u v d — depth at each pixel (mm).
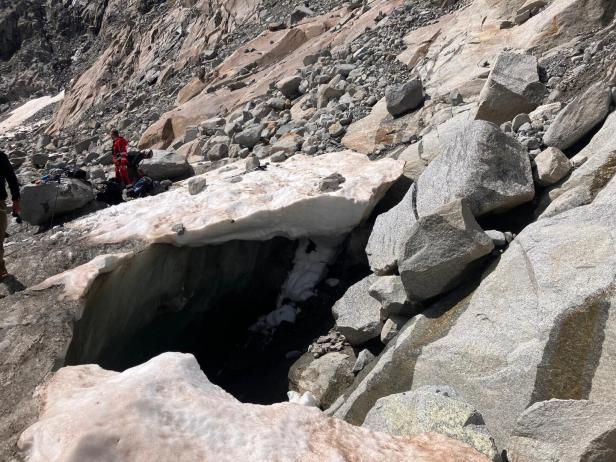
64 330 6062
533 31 11016
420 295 6562
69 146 20984
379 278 7332
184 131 16359
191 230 7852
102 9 60188
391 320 6980
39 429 4016
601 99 7566
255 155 11523
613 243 5422
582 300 5090
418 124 10422
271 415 4262
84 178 10359
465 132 7426
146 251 7605
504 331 5488
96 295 6938
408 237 6559
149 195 10453
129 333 7922
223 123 14555
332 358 7395
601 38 9797
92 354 6957
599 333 4863
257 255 9352
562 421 4109
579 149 7660
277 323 9109
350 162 9578
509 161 7125
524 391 4957
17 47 61906
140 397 4121
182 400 4211
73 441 3699
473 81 10531
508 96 9086
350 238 9016
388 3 18078
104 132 22219
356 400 6160
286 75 16766
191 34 32062
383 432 4250
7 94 56375
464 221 6305
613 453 3857
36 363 5520
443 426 4223
